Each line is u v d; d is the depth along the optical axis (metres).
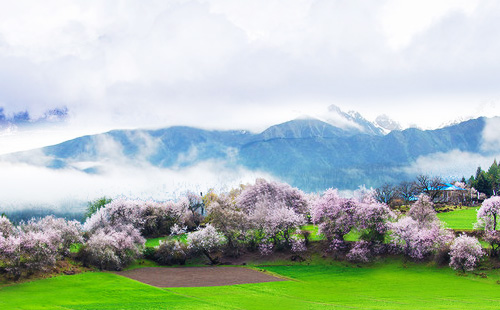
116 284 81.06
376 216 99.88
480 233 99.00
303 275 92.06
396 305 65.00
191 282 86.00
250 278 89.75
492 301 66.19
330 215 105.75
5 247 80.94
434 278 84.06
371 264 96.44
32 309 62.84
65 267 90.19
